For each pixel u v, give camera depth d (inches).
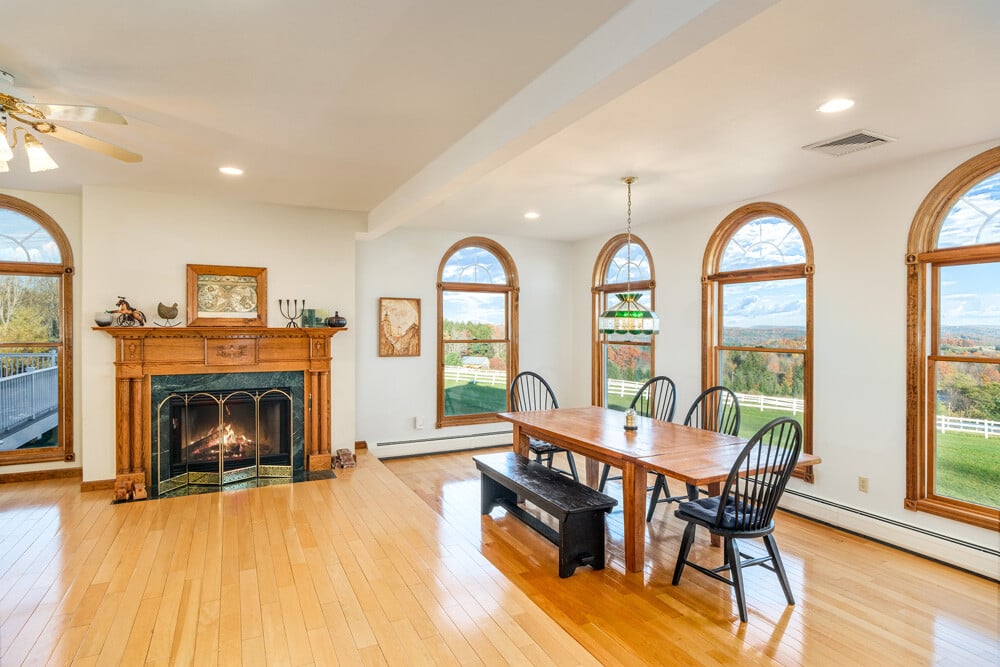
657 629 107.0
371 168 150.3
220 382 183.8
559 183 169.0
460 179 131.0
